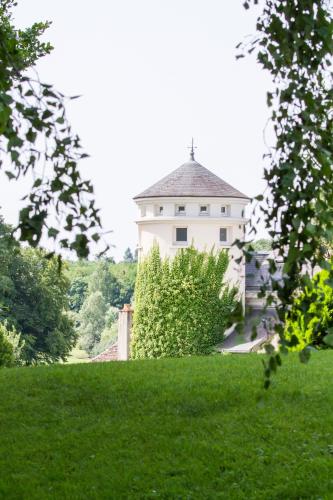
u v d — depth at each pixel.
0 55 6.08
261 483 8.16
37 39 17.39
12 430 10.33
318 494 7.84
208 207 46.88
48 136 5.75
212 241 46.41
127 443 9.60
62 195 5.77
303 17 6.17
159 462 8.89
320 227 5.78
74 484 8.38
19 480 8.55
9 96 5.21
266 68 6.37
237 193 47.28
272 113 6.26
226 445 9.29
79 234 5.77
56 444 9.67
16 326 54.97
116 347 55.38
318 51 6.29
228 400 11.30
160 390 12.05
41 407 11.41
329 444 9.20
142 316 46.44
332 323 16.00
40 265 56.75
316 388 11.96
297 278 5.83
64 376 13.39
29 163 5.73
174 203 46.81
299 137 5.88
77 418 10.78
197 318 45.53
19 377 13.54
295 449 9.07
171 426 10.16
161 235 46.72
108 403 11.50
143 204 47.62
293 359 15.09
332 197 6.06
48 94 5.68
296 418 10.23
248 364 14.62
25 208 5.65
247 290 45.88
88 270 115.62
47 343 56.78
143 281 46.88
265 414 10.46
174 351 45.53
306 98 6.10
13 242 5.70
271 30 6.36
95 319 102.69
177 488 8.12
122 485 8.28
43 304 56.28
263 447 9.18
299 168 5.83
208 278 45.91
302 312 5.81
